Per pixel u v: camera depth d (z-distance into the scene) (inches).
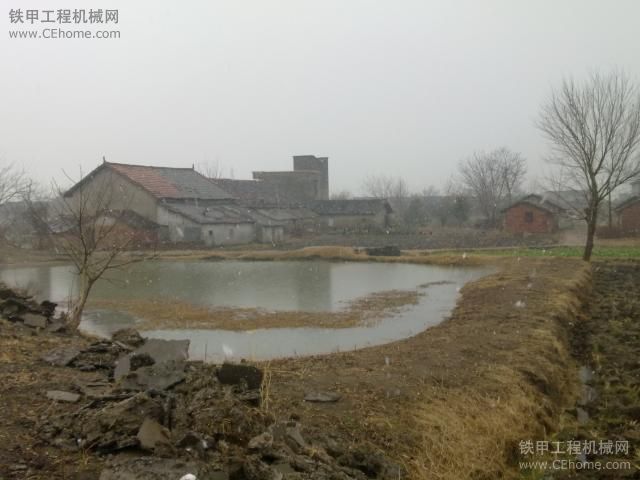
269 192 2731.3
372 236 2333.9
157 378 294.2
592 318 687.1
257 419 252.5
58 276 1197.1
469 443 285.3
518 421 323.9
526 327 533.0
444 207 2805.1
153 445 213.5
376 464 251.4
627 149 1172.5
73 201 1664.6
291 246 1959.9
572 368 474.9
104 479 184.1
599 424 355.3
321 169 3454.7
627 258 1325.0
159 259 1537.9
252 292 967.0
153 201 1877.5
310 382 361.1
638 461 298.0
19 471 194.1
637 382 426.0
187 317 736.3
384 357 434.3
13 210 2005.4
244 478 199.0
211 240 1908.2
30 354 369.4
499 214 2598.4
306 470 217.8
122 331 434.9
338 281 1114.7
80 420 236.5
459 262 1407.5
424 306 811.4
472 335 509.0
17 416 245.4
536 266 1146.0
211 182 2365.9
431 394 342.0
